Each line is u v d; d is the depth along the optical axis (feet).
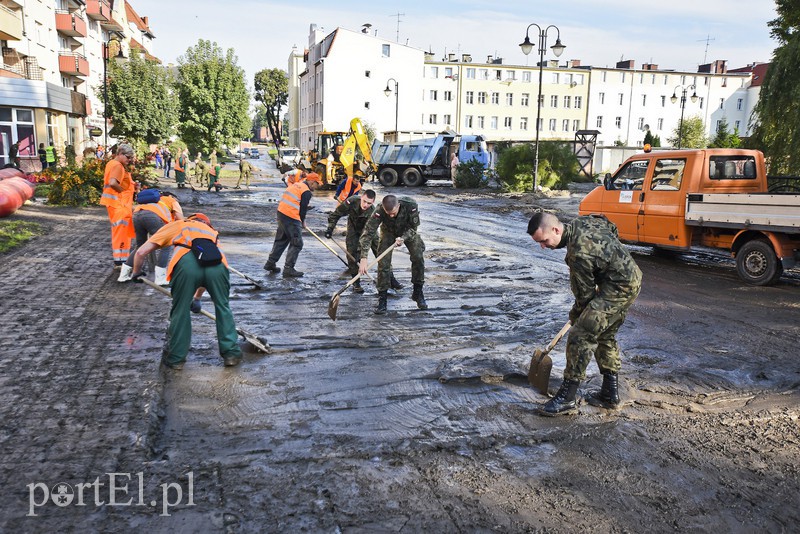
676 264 35.68
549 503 10.86
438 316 22.94
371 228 21.68
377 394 15.51
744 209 29.84
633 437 13.56
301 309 23.56
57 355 16.60
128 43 200.13
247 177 95.09
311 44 219.61
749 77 239.50
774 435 13.76
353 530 9.87
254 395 15.17
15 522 9.49
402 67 202.59
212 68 141.90
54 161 87.66
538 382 15.76
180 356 16.63
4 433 12.14
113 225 27.32
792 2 66.95
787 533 10.19
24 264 28.37
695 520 10.48
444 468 11.98
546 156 92.53
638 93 232.12
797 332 21.81
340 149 92.73
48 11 121.19
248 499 10.57
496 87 222.07
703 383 16.84
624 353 19.29
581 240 14.11
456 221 56.70
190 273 16.20
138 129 130.52
